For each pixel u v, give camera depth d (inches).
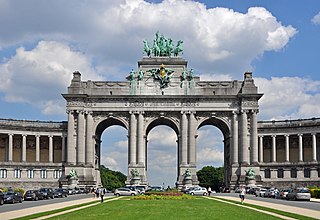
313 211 2172.7
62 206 2554.1
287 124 5147.6
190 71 4936.0
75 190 4490.7
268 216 1900.8
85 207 2460.6
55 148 5275.6
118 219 1743.4
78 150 4847.4
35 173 5027.1
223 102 4911.4
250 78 4921.3
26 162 4997.5
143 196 3314.5
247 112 4874.5
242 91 4886.8
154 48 5068.9
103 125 5142.7
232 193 4579.2
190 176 4729.3
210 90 4913.9
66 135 5113.2
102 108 4901.6
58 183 4918.8
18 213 2069.4
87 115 4901.6
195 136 4862.2
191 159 4820.4
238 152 4874.5
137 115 4886.8
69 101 4894.2
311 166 4970.5
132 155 4827.8
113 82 4936.0
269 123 5236.2
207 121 5032.0
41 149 5260.8
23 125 5027.1
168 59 4970.5
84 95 4869.6
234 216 1888.5
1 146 5098.4
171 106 4891.7
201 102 4901.6
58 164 5073.8
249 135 4877.0
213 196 3853.3
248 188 4522.6
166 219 1739.7
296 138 5251.0
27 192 3321.9
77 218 1802.4
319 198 3595.0
